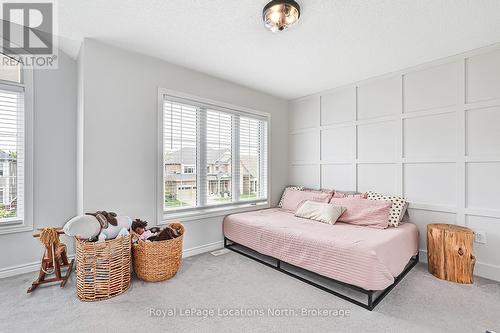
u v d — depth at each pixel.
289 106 4.17
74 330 1.54
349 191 3.41
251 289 2.11
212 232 3.15
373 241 2.07
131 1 1.75
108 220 2.04
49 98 2.51
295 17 1.75
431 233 2.41
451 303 1.90
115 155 2.38
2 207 2.29
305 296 2.01
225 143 3.37
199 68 2.92
